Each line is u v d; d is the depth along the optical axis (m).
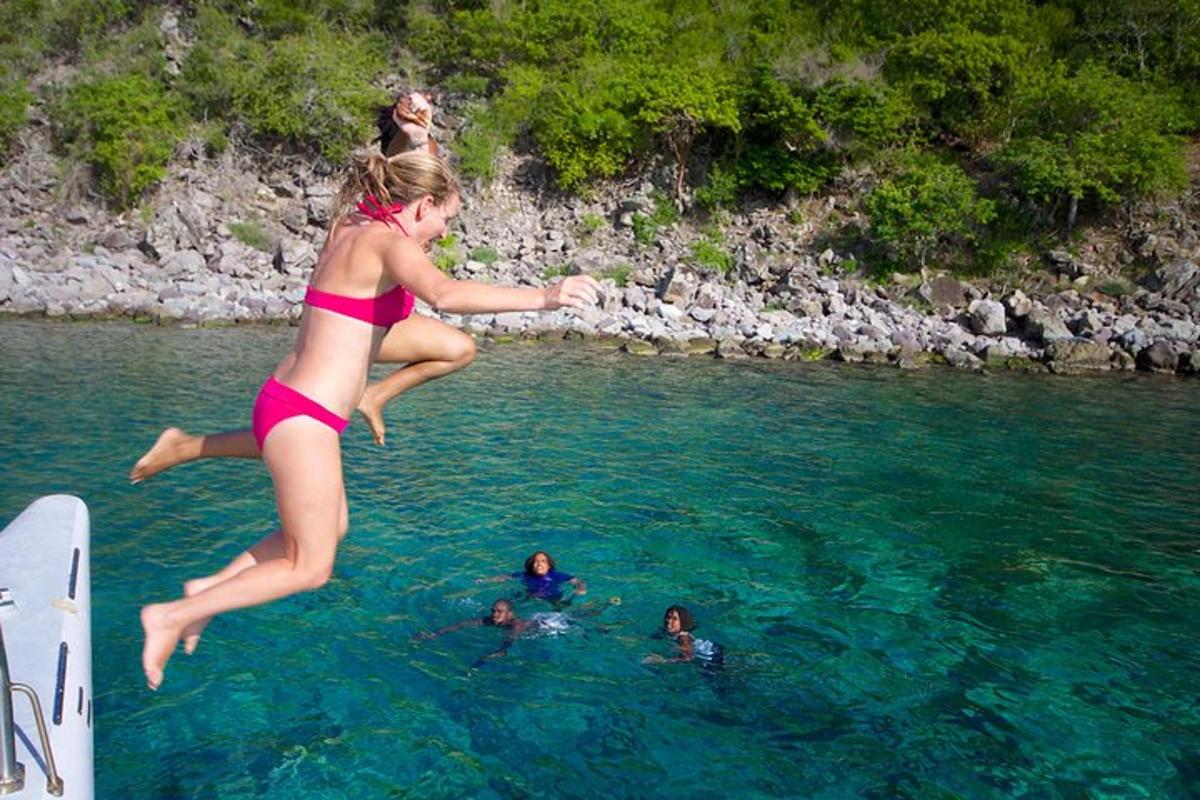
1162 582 8.95
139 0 38.09
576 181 33.34
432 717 6.26
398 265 3.28
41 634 4.60
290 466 3.26
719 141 33.81
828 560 9.36
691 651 7.29
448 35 36.38
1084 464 13.36
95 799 5.21
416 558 9.09
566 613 7.95
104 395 15.62
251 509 10.22
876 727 6.27
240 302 25.86
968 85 32.09
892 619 8.02
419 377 3.99
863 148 32.56
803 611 8.15
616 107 32.88
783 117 31.67
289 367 3.40
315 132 33.16
